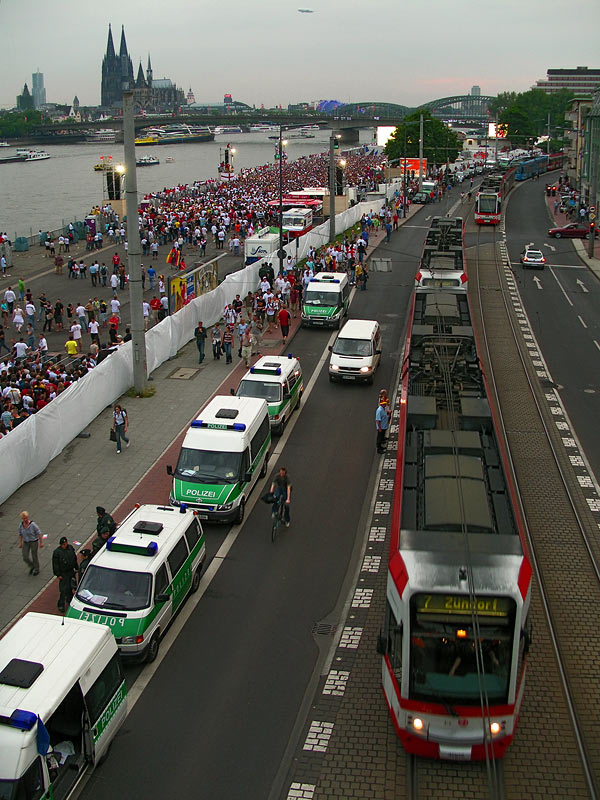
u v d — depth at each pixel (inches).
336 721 543.2
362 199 3484.3
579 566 727.7
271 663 606.9
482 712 453.4
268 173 4694.9
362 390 1227.9
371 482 911.7
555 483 895.1
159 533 669.3
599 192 3216.0
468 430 682.8
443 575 472.1
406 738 481.4
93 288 1946.4
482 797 472.7
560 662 592.7
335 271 1920.5
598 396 1182.3
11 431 876.6
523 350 1418.6
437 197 3836.1
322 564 747.4
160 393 1199.6
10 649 486.6
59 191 5748.0
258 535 804.6
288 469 948.6
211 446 844.0
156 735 531.2
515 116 7175.2
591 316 1668.3
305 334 1541.6
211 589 708.7
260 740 526.3
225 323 1494.8
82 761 478.9
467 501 543.2
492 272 2126.0
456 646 470.0
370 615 665.0
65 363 1352.1
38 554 761.0
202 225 2652.6
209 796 479.8
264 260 1857.8
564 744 514.3
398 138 4724.4
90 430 1058.7
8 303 1628.9
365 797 477.1
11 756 417.7
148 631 599.2
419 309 1213.1
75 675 469.4
